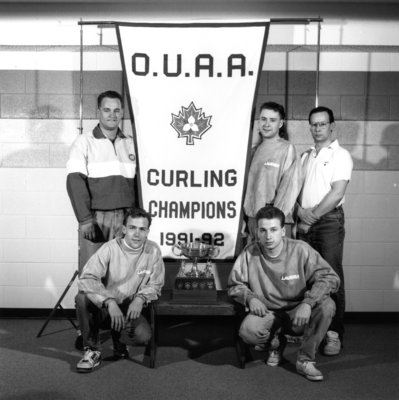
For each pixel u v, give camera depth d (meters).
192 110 4.06
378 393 3.14
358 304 4.72
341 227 3.98
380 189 4.68
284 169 3.92
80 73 4.64
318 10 4.61
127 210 3.98
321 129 3.96
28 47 4.66
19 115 4.69
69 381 3.30
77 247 4.74
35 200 4.72
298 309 3.33
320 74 4.64
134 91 4.07
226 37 4.03
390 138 4.67
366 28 4.62
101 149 4.02
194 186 4.09
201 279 3.66
